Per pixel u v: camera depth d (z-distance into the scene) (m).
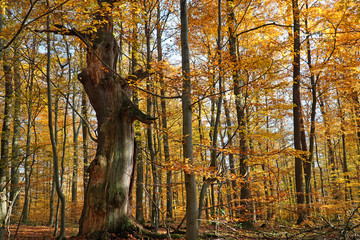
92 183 6.95
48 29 6.76
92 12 5.50
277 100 8.86
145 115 7.42
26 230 9.56
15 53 8.98
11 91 10.02
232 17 8.81
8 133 9.63
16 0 7.34
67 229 10.59
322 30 10.42
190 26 8.75
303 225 7.43
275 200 5.01
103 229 6.70
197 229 3.96
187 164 3.95
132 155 7.74
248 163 6.24
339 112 13.29
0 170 8.88
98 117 7.46
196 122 15.12
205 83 4.98
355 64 9.84
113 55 7.70
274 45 7.39
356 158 18.17
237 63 5.12
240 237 5.49
